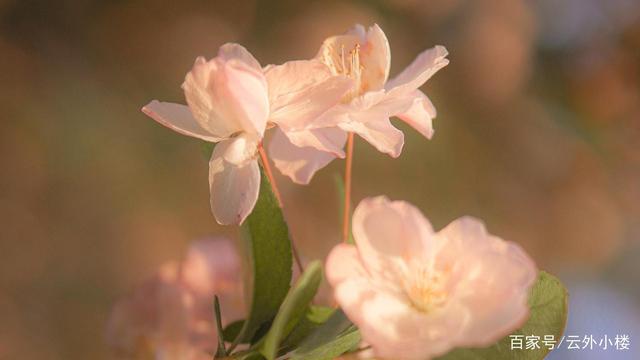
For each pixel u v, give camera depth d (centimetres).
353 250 45
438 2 125
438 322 45
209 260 54
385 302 45
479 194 121
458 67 126
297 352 46
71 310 111
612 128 131
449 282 45
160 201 116
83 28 126
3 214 113
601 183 129
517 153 126
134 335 53
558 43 134
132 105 122
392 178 117
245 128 47
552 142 128
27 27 125
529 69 130
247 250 48
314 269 46
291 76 47
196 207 116
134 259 113
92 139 119
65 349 110
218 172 47
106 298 112
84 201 116
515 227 123
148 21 126
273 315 48
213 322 53
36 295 111
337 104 48
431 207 118
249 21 124
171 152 119
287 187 115
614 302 124
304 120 47
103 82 123
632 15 133
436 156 120
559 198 126
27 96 121
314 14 121
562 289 46
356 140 116
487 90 126
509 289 45
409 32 125
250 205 47
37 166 117
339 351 46
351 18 121
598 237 126
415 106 49
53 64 123
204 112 47
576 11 135
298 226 113
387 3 124
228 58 47
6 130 118
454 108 124
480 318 45
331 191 115
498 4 129
